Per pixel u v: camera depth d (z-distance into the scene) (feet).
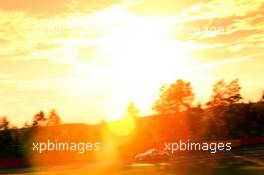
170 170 112.47
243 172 103.50
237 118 209.36
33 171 132.36
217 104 212.23
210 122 206.69
